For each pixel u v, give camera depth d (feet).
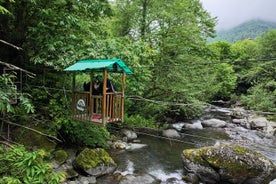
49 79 32.50
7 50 30.48
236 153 27.25
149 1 53.62
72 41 29.43
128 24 57.26
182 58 50.16
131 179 25.94
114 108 24.53
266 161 26.61
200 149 29.50
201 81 54.24
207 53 59.93
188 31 49.34
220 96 107.86
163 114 58.08
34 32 27.89
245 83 108.17
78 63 25.52
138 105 53.47
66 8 31.37
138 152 36.14
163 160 33.55
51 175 16.93
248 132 55.16
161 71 50.11
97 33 36.04
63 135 32.71
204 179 27.63
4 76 18.74
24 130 27.32
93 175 25.98
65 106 30.66
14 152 18.54
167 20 50.08
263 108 70.49
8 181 15.39
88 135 33.78
